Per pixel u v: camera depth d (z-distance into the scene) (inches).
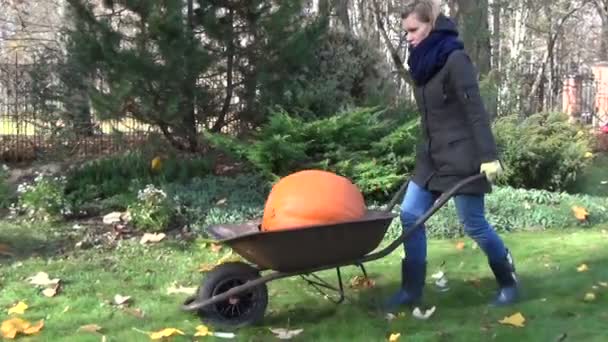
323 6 409.7
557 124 391.5
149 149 371.6
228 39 354.0
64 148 426.3
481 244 202.2
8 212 325.1
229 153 340.5
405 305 205.0
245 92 365.1
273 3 359.9
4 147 434.3
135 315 199.9
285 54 358.0
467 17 548.1
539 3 893.8
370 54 418.0
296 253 180.2
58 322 194.9
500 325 190.1
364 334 183.9
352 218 182.1
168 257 262.7
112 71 330.0
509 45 920.9
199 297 187.5
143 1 329.1
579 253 266.4
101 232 294.0
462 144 192.4
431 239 291.7
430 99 195.0
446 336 181.6
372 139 339.0
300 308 206.8
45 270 244.1
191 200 316.5
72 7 340.8
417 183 201.3
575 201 339.0
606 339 178.5
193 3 355.3
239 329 187.6
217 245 273.3
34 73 431.8
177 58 328.5
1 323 193.2
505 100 495.5
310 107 370.0
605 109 770.8
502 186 370.3
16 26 842.8
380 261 257.3
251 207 311.0
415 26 194.4
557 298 214.4
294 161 323.0
